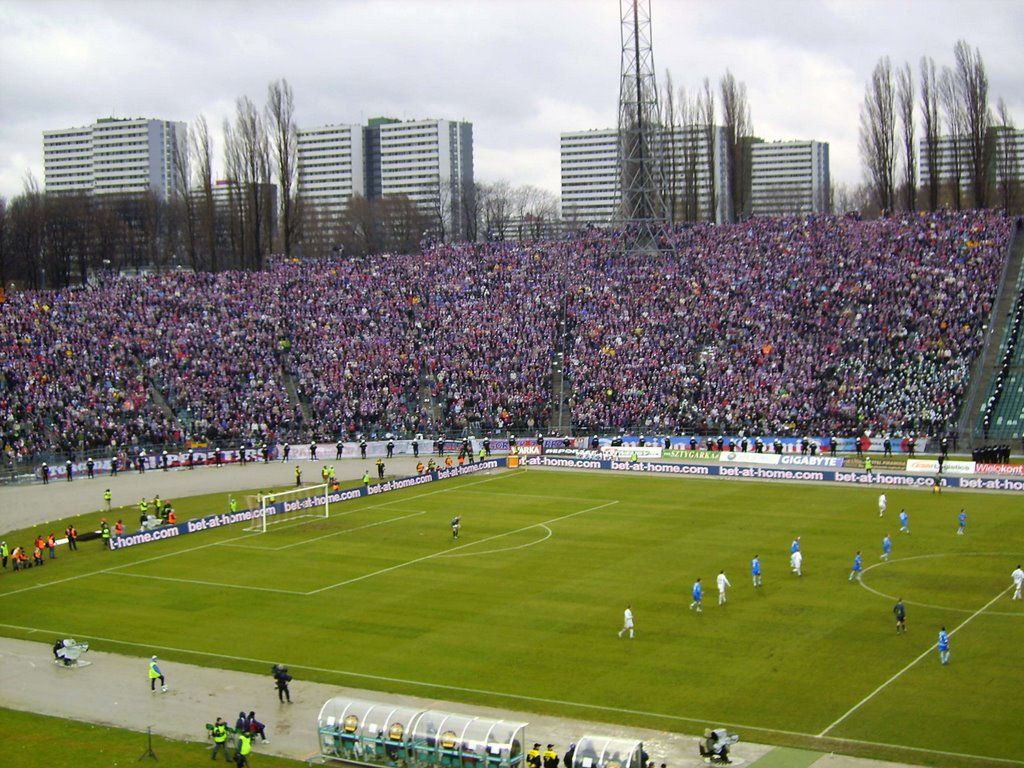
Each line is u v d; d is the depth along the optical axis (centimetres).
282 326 18162
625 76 19875
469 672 7144
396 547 10681
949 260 17100
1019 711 6153
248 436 16162
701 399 15925
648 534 10856
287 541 11106
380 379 17200
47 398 15538
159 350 17150
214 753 5988
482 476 14725
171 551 10831
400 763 5812
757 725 6112
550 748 5591
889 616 7956
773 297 17362
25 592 9450
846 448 14738
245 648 7819
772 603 8369
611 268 18912
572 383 16950
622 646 7519
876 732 5950
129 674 7375
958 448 14238
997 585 8656
